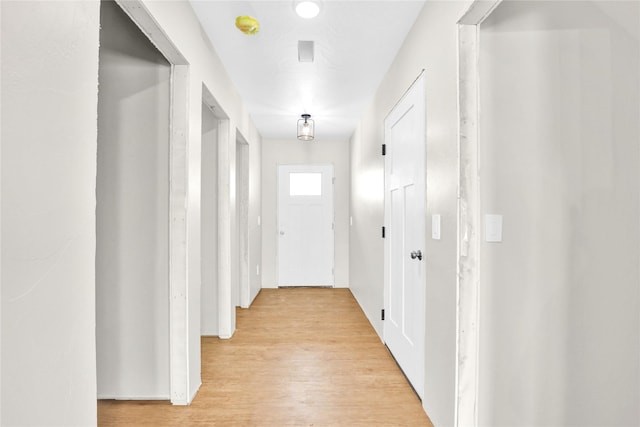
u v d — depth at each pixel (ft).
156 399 6.74
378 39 7.82
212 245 10.41
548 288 4.97
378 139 10.52
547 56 4.96
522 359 5.01
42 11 2.50
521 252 4.99
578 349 4.96
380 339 10.20
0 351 2.19
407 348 7.72
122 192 6.63
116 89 6.62
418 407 6.63
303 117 13.38
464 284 4.99
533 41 4.97
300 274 17.52
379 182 10.35
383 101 9.88
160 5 5.24
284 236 17.47
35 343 2.46
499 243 4.99
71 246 2.81
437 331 5.89
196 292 7.07
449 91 5.37
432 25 6.11
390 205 9.21
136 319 6.68
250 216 14.03
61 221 2.71
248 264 13.71
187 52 6.42
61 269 2.71
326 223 17.49
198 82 7.06
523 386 5.02
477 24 5.00
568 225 4.96
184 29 6.26
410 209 7.57
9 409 2.26
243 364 8.51
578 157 4.94
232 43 7.97
